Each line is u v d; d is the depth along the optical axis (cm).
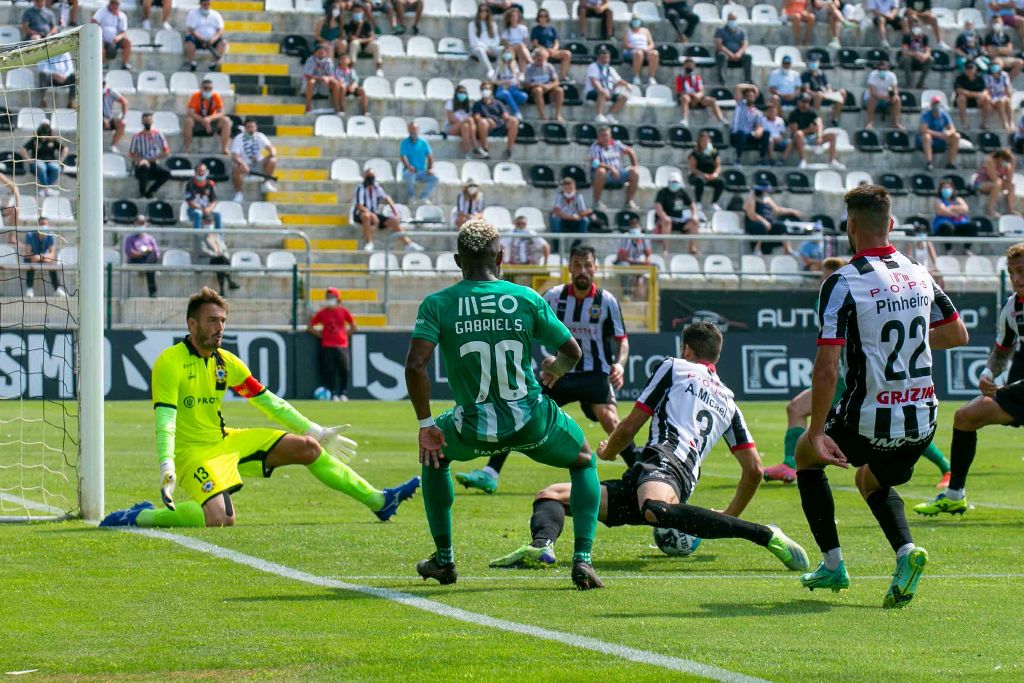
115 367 5941
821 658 1266
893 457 1555
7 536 2042
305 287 6322
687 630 1398
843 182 8156
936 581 1770
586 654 1277
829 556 1608
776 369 6550
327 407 5638
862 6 9275
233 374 2208
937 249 7531
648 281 6562
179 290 6184
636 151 8088
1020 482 3142
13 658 1266
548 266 6366
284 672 1209
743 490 1978
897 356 1520
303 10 8338
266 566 1806
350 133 7900
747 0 9200
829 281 1529
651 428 1886
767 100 8706
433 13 8662
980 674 1204
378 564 1834
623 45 8706
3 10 7581
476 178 7744
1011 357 2733
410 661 1246
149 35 8038
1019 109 8881
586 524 1647
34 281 5659
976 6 9519
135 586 1650
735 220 7619
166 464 2027
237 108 7875
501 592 1627
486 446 1546
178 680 1184
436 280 6638
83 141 2244
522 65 8206
